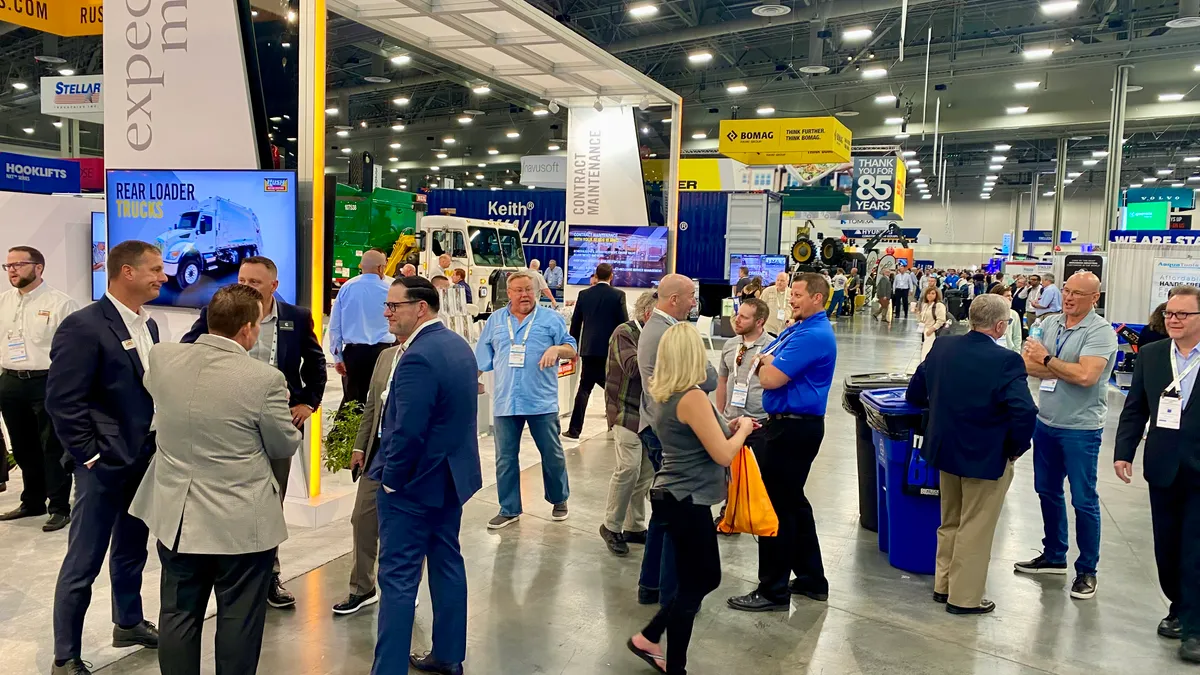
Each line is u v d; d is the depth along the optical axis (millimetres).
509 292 4574
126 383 2686
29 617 3336
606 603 3633
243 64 4473
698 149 27078
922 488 4047
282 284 4430
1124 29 17109
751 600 3641
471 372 2770
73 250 6145
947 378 3537
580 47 6461
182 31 4562
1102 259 14242
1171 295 3260
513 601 3637
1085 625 3537
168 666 2369
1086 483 3828
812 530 3709
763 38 19781
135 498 2484
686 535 2836
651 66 21625
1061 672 3107
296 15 4426
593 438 7078
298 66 4445
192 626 2391
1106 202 19391
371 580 3443
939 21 18422
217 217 4512
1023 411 3359
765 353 3654
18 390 4387
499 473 4617
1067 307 3867
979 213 42406
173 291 4617
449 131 28266
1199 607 3182
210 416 2299
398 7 6047
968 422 3479
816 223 34656
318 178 4461
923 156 33594
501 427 4574
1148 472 3309
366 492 3371
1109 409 9383
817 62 17359
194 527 2279
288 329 3400
